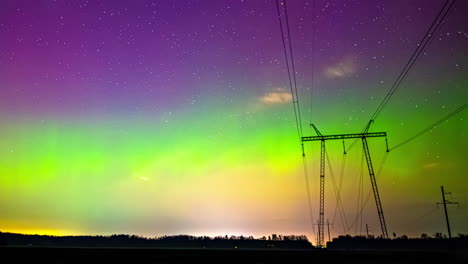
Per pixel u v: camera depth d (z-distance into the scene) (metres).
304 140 44.81
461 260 23.03
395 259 23.59
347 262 22.69
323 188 52.84
